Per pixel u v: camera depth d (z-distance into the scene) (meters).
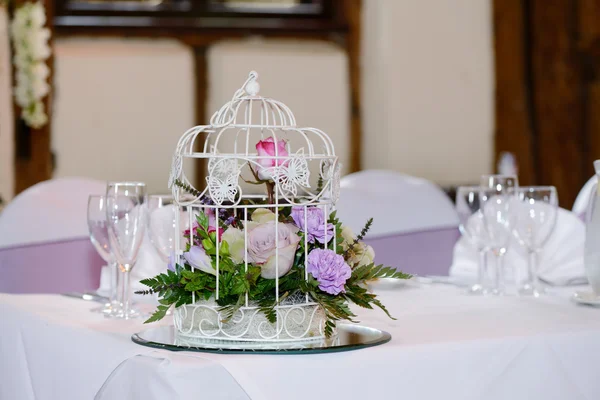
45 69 4.83
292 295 1.13
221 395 1.00
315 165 4.27
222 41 5.11
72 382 1.19
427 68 5.37
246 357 1.02
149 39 5.05
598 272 1.52
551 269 1.88
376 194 2.72
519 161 5.48
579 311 1.44
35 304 1.51
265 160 1.14
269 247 1.11
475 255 2.01
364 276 1.17
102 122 5.02
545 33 5.47
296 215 1.16
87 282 2.48
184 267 1.17
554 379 1.19
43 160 4.91
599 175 1.54
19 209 2.43
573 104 5.51
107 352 1.11
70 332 1.24
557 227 1.95
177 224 1.19
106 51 5.02
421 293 1.69
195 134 1.19
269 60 5.17
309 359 1.04
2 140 4.84
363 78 5.29
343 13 5.23
